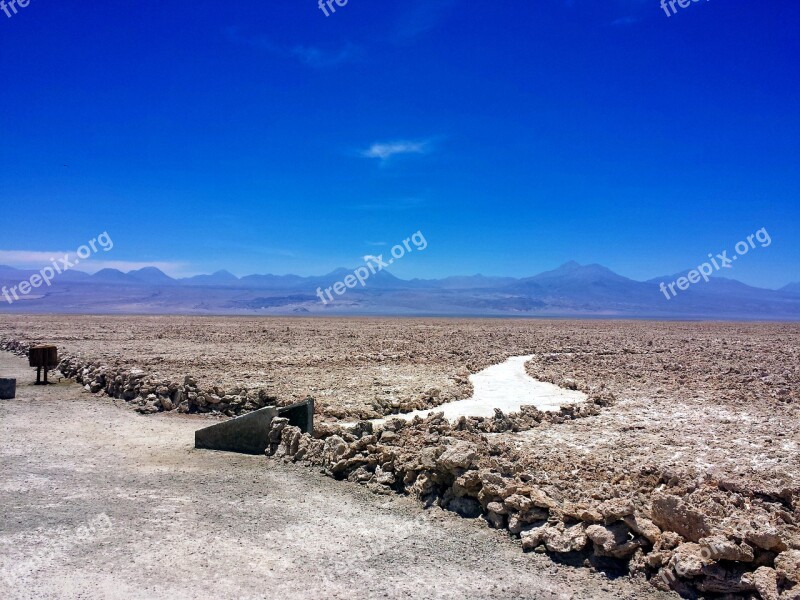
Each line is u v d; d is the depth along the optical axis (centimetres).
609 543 793
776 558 701
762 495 1041
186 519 945
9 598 686
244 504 1023
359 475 1162
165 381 2038
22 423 1670
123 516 951
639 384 2480
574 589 741
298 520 954
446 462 1022
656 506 827
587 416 1808
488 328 7256
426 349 3994
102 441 1477
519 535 890
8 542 842
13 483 1114
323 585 737
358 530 918
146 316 11312
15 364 3111
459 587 741
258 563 793
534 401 2084
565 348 4212
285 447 1346
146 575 750
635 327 8169
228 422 1405
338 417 1719
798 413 1859
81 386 2370
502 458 1148
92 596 696
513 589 738
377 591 725
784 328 8125
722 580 700
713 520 845
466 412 1866
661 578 748
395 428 1509
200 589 718
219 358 3198
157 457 1331
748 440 1494
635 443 1444
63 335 4891
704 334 6231
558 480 1081
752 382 2533
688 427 1648
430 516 982
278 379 2462
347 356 3441
